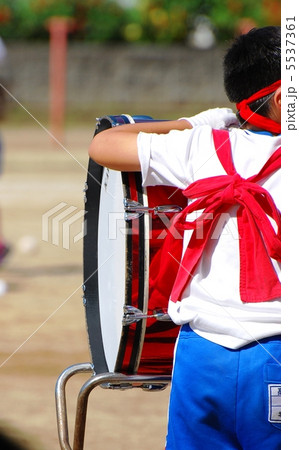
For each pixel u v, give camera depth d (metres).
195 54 49.75
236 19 50.25
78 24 51.94
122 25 52.19
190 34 52.53
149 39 52.34
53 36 43.94
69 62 49.59
